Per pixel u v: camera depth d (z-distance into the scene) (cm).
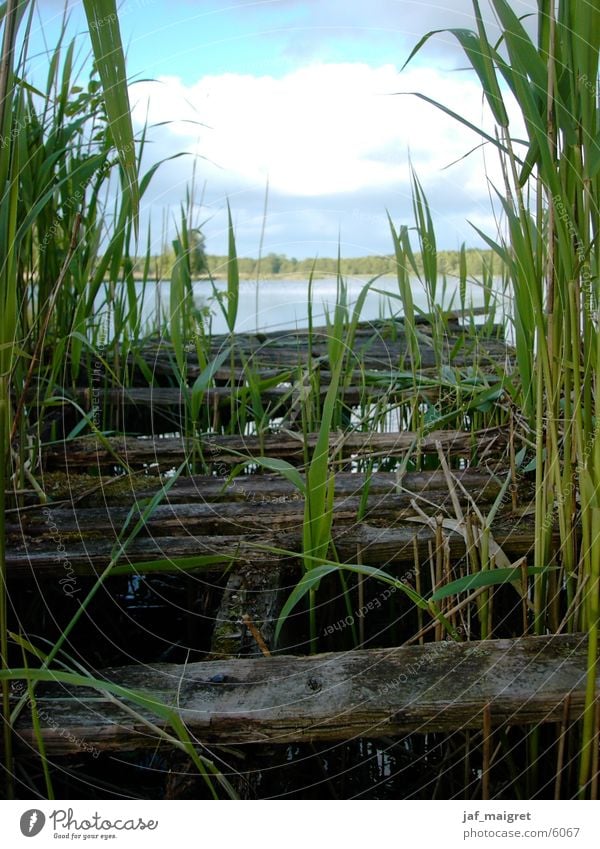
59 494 151
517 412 171
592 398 112
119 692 79
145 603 158
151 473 171
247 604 115
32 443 164
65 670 125
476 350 205
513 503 140
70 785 107
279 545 129
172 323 181
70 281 192
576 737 99
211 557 106
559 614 114
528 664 96
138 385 244
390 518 140
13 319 85
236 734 88
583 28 89
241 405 189
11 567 122
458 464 183
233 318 177
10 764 86
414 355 209
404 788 116
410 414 202
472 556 121
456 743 107
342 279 197
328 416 105
